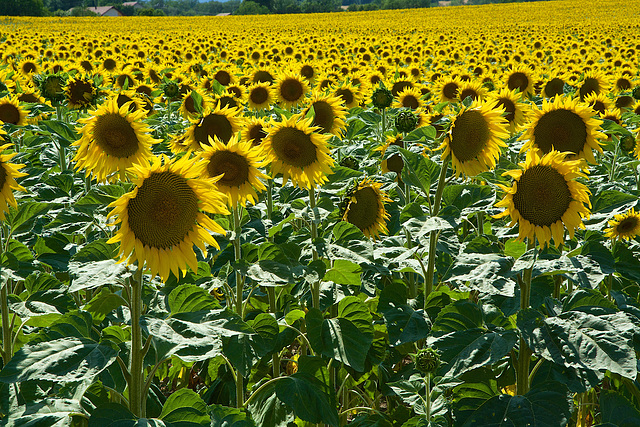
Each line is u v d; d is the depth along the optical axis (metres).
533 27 44.34
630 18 53.44
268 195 5.10
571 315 3.18
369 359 4.10
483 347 3.15
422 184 4.08
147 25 59.28
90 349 2.75
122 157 4.36
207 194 2.85
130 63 16.19
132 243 2.75
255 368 4.32
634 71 16.17
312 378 3.79
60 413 2.90
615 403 3.38
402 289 4.19
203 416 3.00
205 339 2.76
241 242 4.32
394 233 5.42
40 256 4.34
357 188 4.79
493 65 20.48
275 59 20.42
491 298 4.00
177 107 11.27
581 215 3.39
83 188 5.70
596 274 3.21
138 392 2.92
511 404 3.15
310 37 29.84
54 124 5.15
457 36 35.28
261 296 4.75
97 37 31.89
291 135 4.40
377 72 13.72
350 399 4.72
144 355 2.98
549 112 4.62
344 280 4.22
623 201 3.76
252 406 3.91
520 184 3.32
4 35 34.50
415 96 9.50
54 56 18.36
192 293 3.06
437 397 3.38
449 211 3.88
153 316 3.04
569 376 3.29
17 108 7.75
